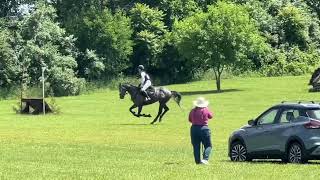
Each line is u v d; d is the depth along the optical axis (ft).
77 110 197.47
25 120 159.84
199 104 68.23
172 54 331.77
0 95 291.17
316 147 66.95
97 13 325.62
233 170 60.18
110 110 196.13
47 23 308.81
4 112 195.11
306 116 68.69
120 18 327.47
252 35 277.85
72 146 94.22
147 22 336.29
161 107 149.18
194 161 72.64
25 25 306.55
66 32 326.24
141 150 89.81
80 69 322.14
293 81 286.66
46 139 107.14
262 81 293.84
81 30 323.78
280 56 329.31
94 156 78.79
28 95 291.17
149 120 158.10
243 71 310.86
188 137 114.42
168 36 327.67
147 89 148.05
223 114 168.96
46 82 296.71
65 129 131.23
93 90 308.81
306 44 347.77
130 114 180.24
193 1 346.54
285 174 56.75
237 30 274.57
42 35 305.53
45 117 170.91
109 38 322.14
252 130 73.82
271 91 247.70
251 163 70.03
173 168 62.39
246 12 284.00
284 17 347.36
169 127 137.18
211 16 277.03
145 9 336.29
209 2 348.18
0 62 297.53
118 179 52.90
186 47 278.67
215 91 260.21
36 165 65.46
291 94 232.53
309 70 325.21
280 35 345.51
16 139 106.22
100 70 320.50
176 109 194.80
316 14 375.45
